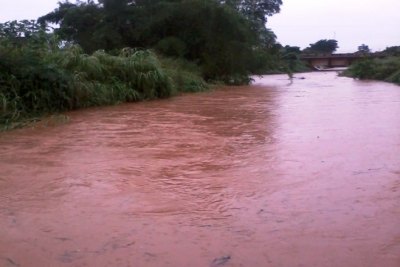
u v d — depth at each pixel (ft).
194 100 54.24
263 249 11.76
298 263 11.00
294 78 129.90
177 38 85.56
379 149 23.07
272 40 135.33
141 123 34.27
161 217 14.07
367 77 113.91
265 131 29.58
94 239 12.53
